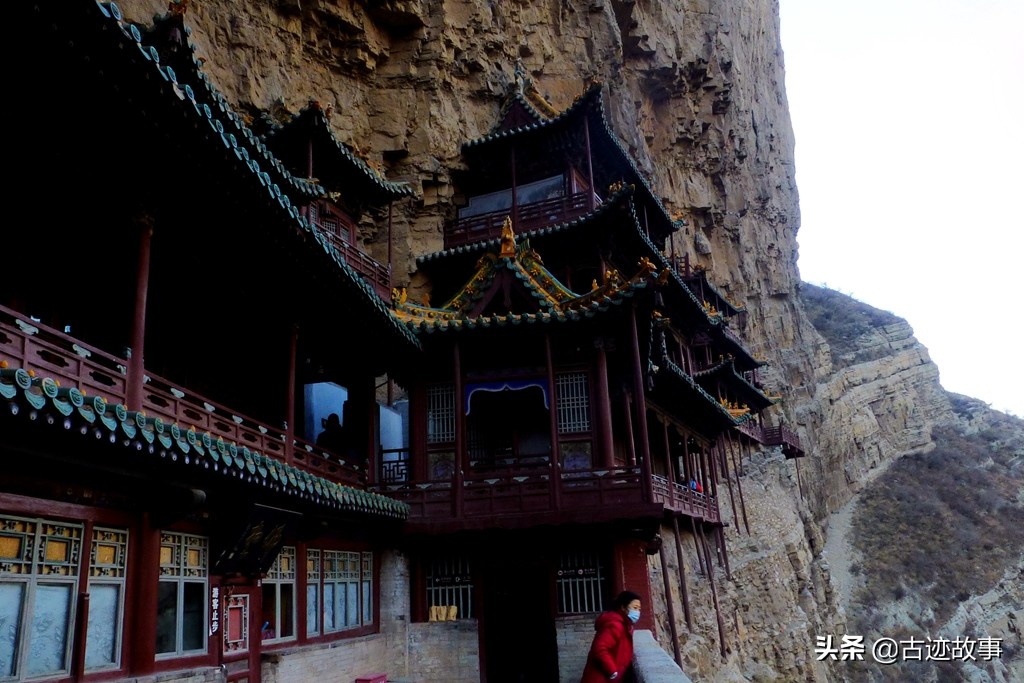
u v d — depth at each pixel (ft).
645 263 62.95
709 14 197.77
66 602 31.81
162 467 35.47
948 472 285.23
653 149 188.03
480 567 66.03
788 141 270.46
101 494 33.99
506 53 134.72
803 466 225.97
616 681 32.42
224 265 47.70
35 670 29.99
